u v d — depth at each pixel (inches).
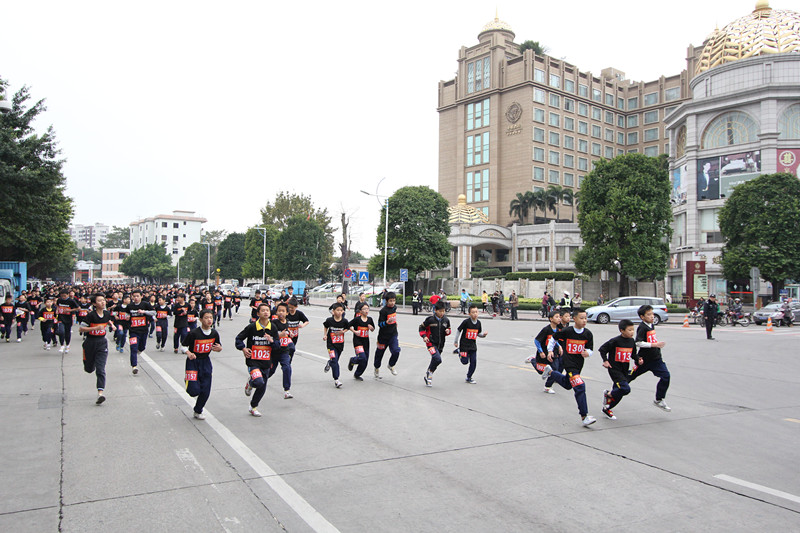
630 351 311.0
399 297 1918.1
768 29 1941.4
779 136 1801.2
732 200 1572.3
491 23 3398.1
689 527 171.5
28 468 221.3
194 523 170.7
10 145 815.1
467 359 429.4
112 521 171.5
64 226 1477.6
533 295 1758.1
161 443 258.1
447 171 3528.5
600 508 185.6
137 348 506.6
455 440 267.3
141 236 5315.0
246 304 2037.4
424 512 181.3
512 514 180.2
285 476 214.4
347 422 301.1
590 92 3393.2
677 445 262.2
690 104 1972.2
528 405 350.9
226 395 375.6
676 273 2032.5
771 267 1450.5
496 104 3213.6
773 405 362.6
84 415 314.2
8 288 954.1
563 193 2822.3
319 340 759.7
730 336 916.6
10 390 390.3
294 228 2632.9
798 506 188.5
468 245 2657.5
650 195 1553.9
